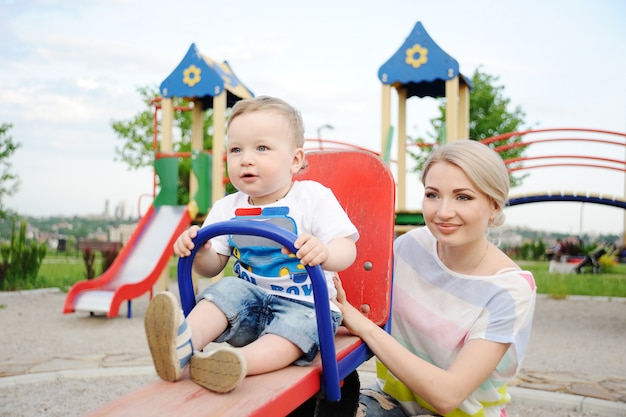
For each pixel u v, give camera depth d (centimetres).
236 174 169
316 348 150
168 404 116
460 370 163
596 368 426
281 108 171
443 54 727
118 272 670
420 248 200
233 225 144
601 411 322
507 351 172
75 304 621
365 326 169
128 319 639
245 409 114
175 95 778
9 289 933
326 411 166
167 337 125
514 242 2478
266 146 166
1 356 443
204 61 779
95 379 376
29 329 571
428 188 178
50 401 327
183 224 710
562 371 414
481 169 169
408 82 750
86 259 975
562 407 331
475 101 1523
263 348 140
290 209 171
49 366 406
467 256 185
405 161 797
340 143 877
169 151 779
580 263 1515
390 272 191
